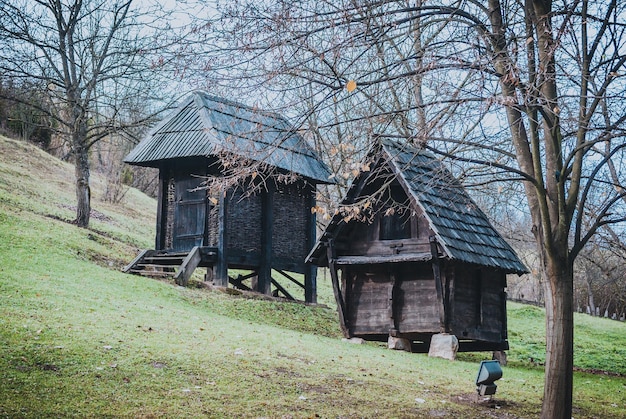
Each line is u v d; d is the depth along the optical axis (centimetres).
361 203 1178
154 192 5231
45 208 2792
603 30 1092
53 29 2633
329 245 1844
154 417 926
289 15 1000
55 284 1659
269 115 1033
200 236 2266
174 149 2258
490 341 1845
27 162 3678
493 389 1215
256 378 1166
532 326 2981
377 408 1087
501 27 1117
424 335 1847
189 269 2152
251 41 995
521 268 1869
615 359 2409
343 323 1855
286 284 3073
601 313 4678
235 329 1573
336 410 1051
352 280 1886
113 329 1342
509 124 1044
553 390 1055
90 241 2375
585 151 1078
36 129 4338
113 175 4338
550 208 1092
